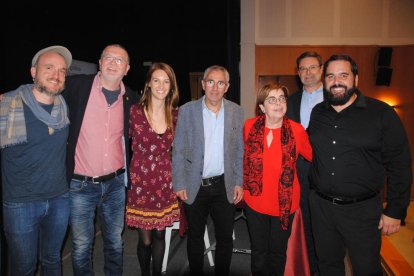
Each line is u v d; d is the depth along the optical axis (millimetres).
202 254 2258
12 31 3639
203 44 6418
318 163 1905
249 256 2979
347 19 5223
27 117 1711
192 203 2152
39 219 1829
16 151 1705
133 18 5949
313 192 1986
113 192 2154
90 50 5191
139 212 2070
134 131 2088
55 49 1878
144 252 2164
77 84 1976
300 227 2172
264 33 5340
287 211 2033
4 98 1697
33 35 3951
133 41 6113
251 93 5312
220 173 2209
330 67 1799
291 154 2053
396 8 5152
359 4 5195
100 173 2029
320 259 1977
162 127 2121
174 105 2172
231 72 5488
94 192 2041
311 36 5293
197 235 2219
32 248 1813
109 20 5641
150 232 2162
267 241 2176
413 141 5121
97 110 1992
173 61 6340
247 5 5215
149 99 2080
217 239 2270
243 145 2234
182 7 6008
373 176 1776
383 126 1725
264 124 2119
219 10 6105
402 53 5109
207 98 2109
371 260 1793
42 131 1745
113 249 2207
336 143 1799
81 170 1995
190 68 6555
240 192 2213
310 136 1938
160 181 2074
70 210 2010
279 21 5305
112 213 2178
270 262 2172
